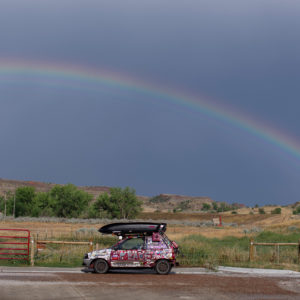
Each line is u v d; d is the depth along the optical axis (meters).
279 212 126.38
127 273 19.09
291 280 17.56
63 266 20.67
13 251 24.03
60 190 88.62
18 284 14.59
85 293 13.45
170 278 17.55
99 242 30.58
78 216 88.12
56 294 13.09
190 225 77.75
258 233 45.59
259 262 23.28
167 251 18.92
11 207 88.00
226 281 16.83
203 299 12.87
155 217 109.69
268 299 13.14
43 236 37.25
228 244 35.03
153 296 13.20
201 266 22.14
